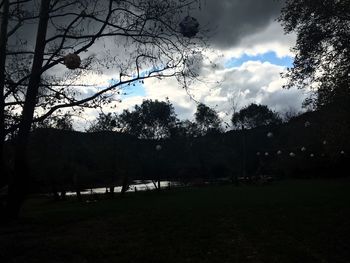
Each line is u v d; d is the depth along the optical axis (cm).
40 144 3884
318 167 6950
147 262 1077
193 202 2706
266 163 8575
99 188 5772
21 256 1102
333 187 3991
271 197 2936
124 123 5731
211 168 9012
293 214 1947
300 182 5672
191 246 1259
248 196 3131
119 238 1362
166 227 1584
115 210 2162
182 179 8181
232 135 10081
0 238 1312
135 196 3850
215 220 1766
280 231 1519
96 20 1680
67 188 5553
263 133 9825
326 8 2559
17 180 1653
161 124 8969
